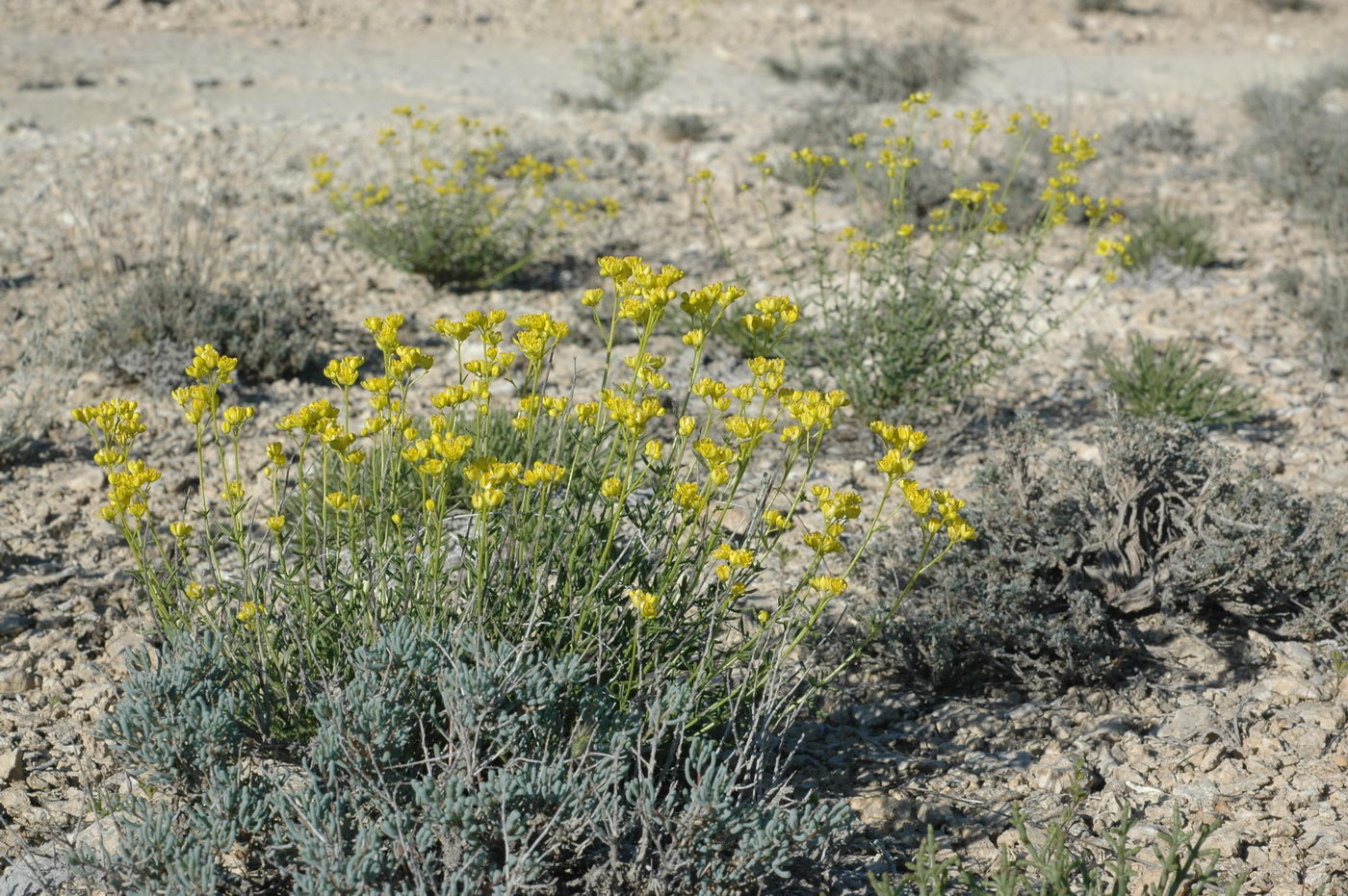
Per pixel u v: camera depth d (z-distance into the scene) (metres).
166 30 17.64
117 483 3.08
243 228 8.84
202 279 7.45
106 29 17.34
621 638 3.36
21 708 3.85
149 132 11.71
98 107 12.97
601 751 3.09
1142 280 8.27
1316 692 4.01
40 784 3.50
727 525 4.85
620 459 3.89
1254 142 11.59
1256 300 7.89
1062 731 3.87
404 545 3.51
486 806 2.81
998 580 4.26
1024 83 16.55
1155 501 4.62
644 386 3.15
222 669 3.24
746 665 3.71
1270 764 3.66
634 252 8.90
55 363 6.02
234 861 3.09
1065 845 3.25
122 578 4.62
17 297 7.36
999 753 3.79
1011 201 9.28
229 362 3.13
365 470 4.48
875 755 3.75
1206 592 4.38
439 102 14.14
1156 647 4.30
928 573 4.43
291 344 6.68
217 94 13.98
